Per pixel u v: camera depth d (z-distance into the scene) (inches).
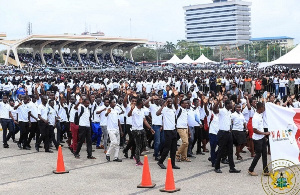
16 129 619.8
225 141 415.5
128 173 426.0
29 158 504.7
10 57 3036.4
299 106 585.9
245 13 7642.7
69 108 566.6
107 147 571.2
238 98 536.7
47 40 2920.8
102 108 531.5
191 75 1417.3
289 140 396.8
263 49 5068.9
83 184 385.4
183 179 397.4
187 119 485.4
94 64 3356.3
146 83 1085.8
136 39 3444.9
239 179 392.8
